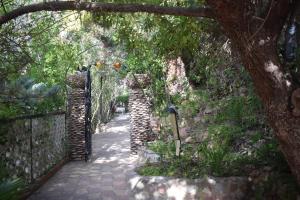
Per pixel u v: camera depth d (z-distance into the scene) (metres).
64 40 9.77
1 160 4.73
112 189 5.97
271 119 3.29
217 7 3.13
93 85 14.47
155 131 8.91
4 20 3.70
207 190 5.25
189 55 6.89
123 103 23.95
